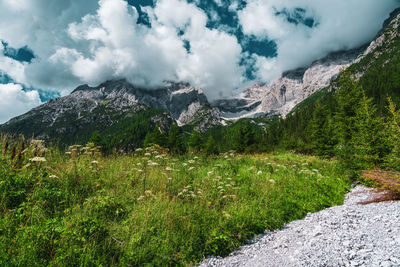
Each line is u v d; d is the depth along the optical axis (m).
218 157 12.66
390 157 9.53
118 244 3.81
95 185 5.93
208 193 6.56
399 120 9.48
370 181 8.60
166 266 3.72
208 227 4.91
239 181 8.45
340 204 7.47
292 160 14.55
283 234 5.20
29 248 3.00
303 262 3.64
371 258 3.23
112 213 4.71
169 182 7.11
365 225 4.76
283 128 80.31
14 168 4.99
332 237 4.42
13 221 3.67
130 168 7.65
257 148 32.31
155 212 4.94
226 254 4.46
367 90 74.00
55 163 6.32
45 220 3.80
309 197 7.59
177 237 4.33
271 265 3.81
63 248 3.17
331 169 11.74
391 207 5.69
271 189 7.55
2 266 2.73
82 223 3.79
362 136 10.94
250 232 5.16
